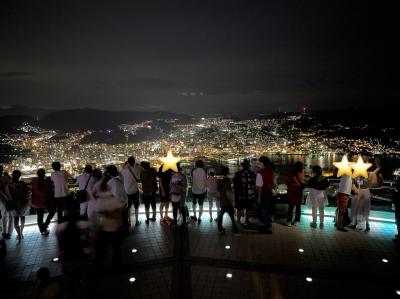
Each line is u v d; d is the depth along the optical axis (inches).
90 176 262.7
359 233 255.8
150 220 293.6
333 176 278.7
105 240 200.1
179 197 272.1
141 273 192.2
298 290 172.1
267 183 258.8
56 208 293.6
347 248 225.9
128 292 171.9
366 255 213.8
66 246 164.9
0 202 242.4
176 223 282.2
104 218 198.8
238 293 170.6
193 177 284.0
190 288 175.6
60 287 138.0
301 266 198.7
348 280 181.5
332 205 322.7
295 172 271.1
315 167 270.2
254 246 231.0
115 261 201.3
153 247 230.7
